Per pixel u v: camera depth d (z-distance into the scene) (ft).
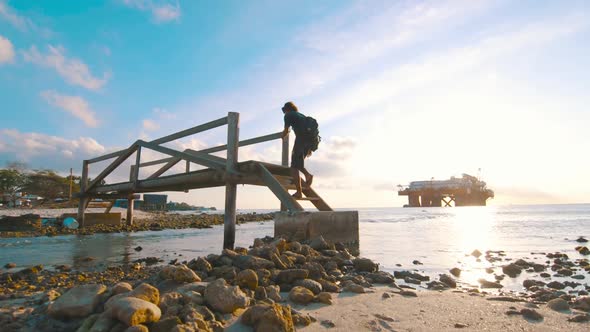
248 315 7.87
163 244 35.12
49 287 15.35
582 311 9.66
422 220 114.01
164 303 8.45
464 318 8.94
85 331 7.38
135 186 40.40
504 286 15.01
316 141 23.03
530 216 157.58
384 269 18.71
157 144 36.14
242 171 26.61
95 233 49.67
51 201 180.96
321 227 22.12
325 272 14.49
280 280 12.25
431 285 13.83
